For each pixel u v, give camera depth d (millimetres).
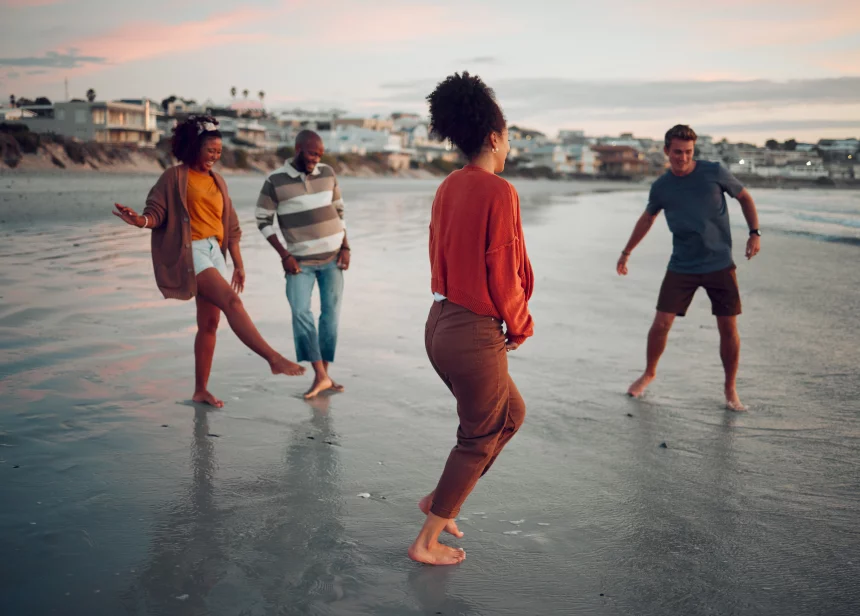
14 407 4078
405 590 2395
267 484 3242
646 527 2947
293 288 4812
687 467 3652
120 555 2512
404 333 6613
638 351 6289
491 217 2496
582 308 8266
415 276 10125
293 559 2557
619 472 3557
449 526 2795
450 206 2580
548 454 3787
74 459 3389
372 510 3014
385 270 10672
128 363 5199
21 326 6082
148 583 2334
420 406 4527
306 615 2203
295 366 4094
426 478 3381
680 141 4750
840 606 2379
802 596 2438
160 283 4191
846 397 4992
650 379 5012
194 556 2535
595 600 2379
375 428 4094
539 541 2801
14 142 57156
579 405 4684
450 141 2633
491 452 2639
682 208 4797
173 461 3457
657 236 19234
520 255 2617
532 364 5723
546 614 2285
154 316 6805
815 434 4211
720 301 4773
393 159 117188
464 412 2631
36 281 8328
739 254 15531
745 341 6805
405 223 20484
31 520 2734
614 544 2791
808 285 10727
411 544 2727
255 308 7484
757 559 2691
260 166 86062
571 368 5641
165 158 72750
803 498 3285
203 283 4191
